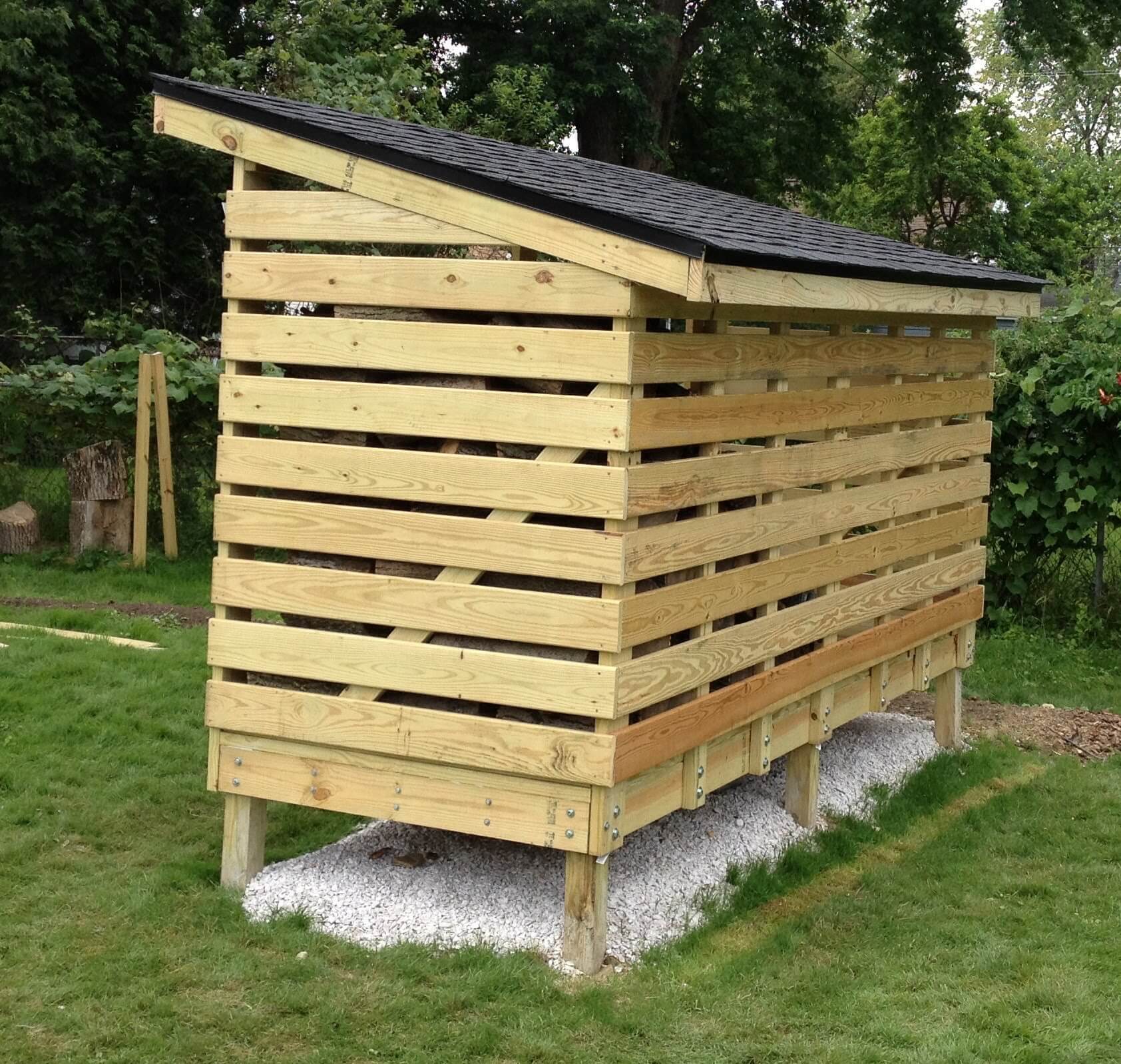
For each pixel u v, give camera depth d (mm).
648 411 4648
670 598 4887
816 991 4910
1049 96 48375
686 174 30656
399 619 4949
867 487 6496
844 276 5328
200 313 21719
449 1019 4523
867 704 6977
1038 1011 4812
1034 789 7582
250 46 21469
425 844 5820
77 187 19766
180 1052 4270
